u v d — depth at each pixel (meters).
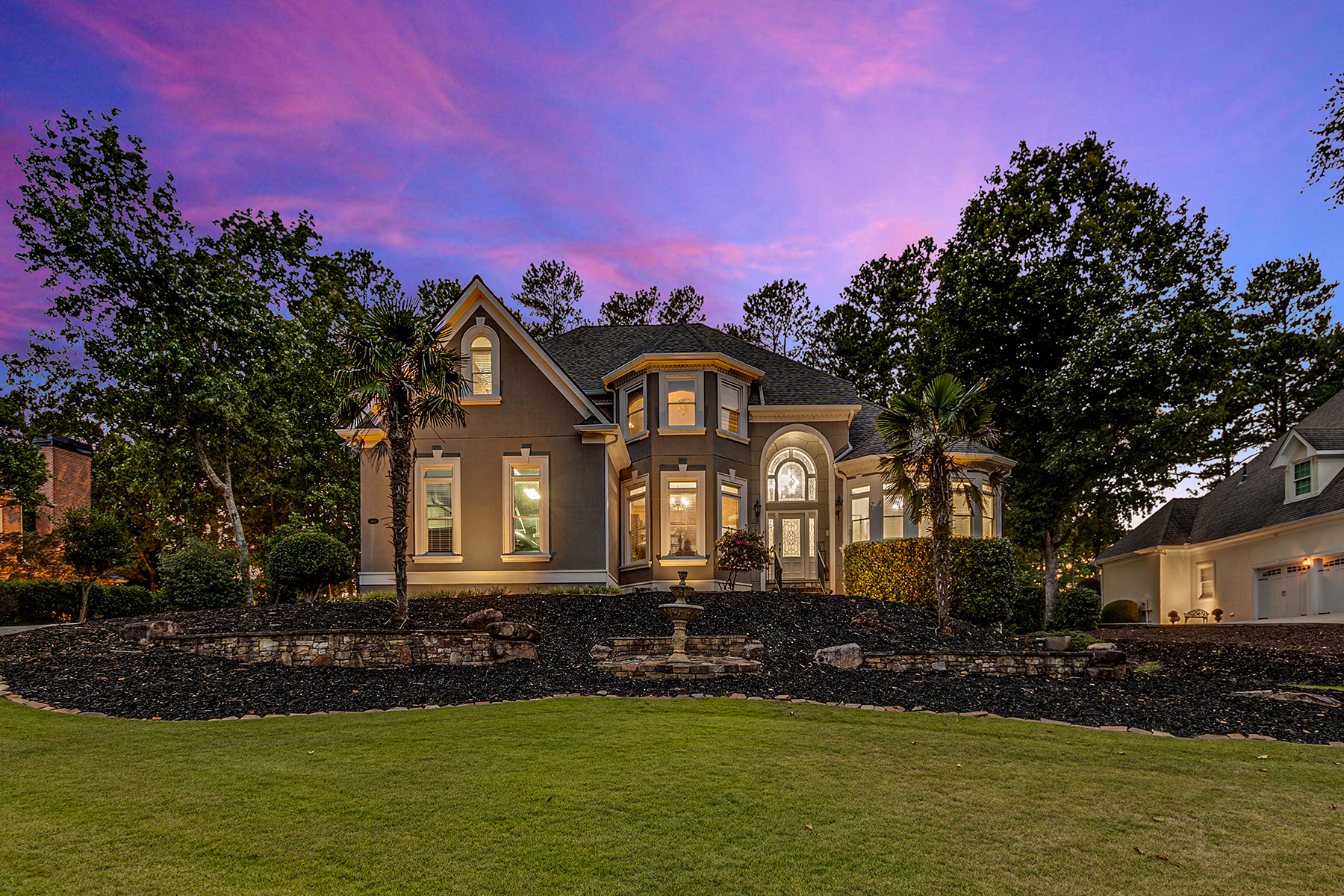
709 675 12.27
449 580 20.09
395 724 8.80
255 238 27.09
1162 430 23.77
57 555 23.97
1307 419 24.95
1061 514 27.44
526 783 6.37
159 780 6.39
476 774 6.62
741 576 22.61
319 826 5.32
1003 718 9.70
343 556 19.33
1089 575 51.62
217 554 22.75
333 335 15.67
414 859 4.75
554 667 12.65
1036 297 26.67
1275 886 4.55
